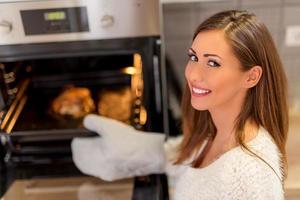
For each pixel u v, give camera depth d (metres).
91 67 1.48
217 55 0.80
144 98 1.24
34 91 1.50
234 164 0.84
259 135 0.87
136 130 1.27
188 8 1.41
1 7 1.07
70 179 1.29
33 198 1.22
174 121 1.54
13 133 1.24
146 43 1.14
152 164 1.21
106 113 1.38
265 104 0.88
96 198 1.21
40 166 1.34
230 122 0.91
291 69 1.54
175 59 1.51
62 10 1.08
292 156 1.34
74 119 1.35
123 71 1.50
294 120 1.52
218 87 0.82
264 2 1.39
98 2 1.06
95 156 1.22
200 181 0.93
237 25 0.81
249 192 0.81
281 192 0.85
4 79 1.26
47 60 1.45
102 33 1.11
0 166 1.33
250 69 0.82
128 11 1.08
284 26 1.44
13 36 1.11
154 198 1.19
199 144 1.09
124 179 1.27
